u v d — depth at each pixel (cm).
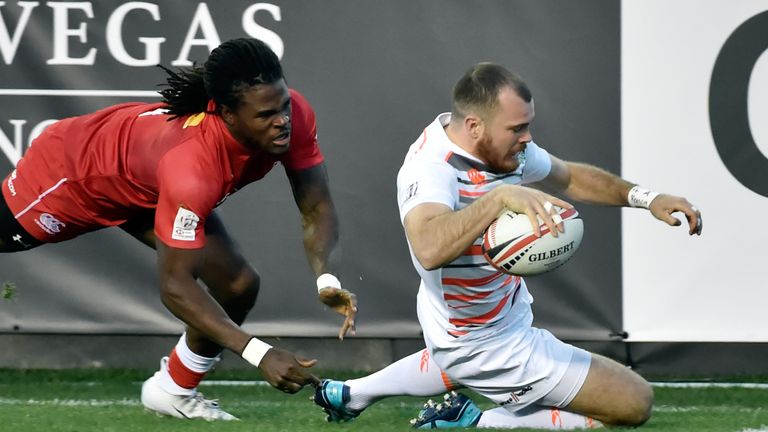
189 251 1590
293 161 1759
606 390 1677
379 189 2466
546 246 1494
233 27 2469
